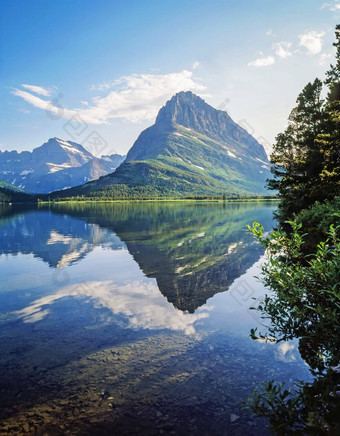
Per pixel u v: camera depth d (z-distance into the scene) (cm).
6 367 556
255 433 374
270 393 446
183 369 530
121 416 415
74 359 581
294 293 596
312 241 1530
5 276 1316
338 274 524
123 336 683
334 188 2569
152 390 471
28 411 432
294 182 3119
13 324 773
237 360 552
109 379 507
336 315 533
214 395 453
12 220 5209
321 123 3181
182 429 386
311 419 366
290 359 547
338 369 493
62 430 392
